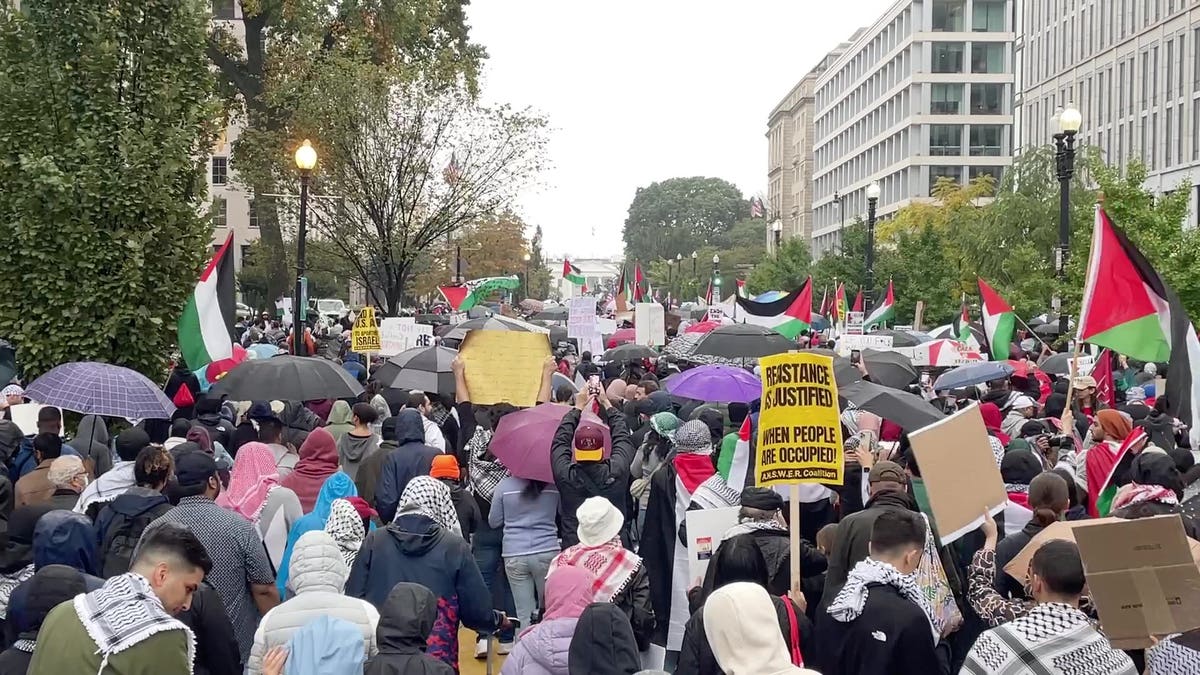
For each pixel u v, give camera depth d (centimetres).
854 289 5097
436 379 1420
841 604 566
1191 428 970
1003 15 10319
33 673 491
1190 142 5859
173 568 537
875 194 3522
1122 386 2023
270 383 1146
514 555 973
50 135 1606
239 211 7131
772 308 2017
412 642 548
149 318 1620
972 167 10381
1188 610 502
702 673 578
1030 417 1377
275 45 4303
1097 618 552
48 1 1612
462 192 3578
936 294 4491
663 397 1327
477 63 3984
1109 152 6900
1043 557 524
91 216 1606
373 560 701
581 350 2248
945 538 666
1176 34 6019
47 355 1594
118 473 859
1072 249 3019
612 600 743
